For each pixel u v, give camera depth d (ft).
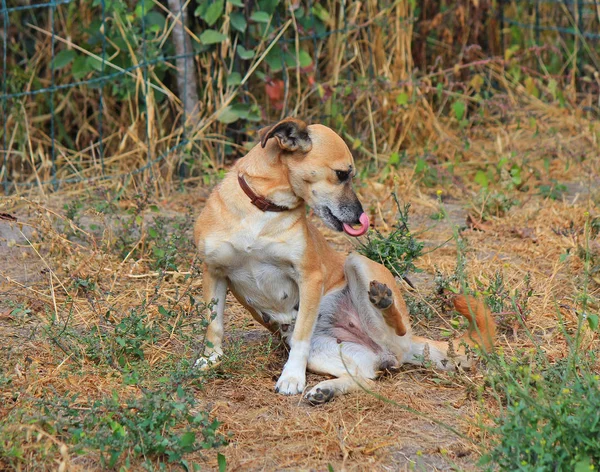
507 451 14.65
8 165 37.17
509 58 43.37
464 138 39.37
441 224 31.83
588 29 48.52
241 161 19.93
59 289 24.63
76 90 38.60
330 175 19.31
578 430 14.40
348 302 20.66
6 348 20.13
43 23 39.86
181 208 33.27
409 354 19.97
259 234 19.24
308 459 15.96
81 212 32.07
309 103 39.34
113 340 19.84
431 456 16.16
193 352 20.75
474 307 19.27
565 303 23.86
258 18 35.27
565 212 32.09
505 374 17.17
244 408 18.11
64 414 16.46
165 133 37.63
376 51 39.86
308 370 19.99
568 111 44.68
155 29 35.47
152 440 15.55
